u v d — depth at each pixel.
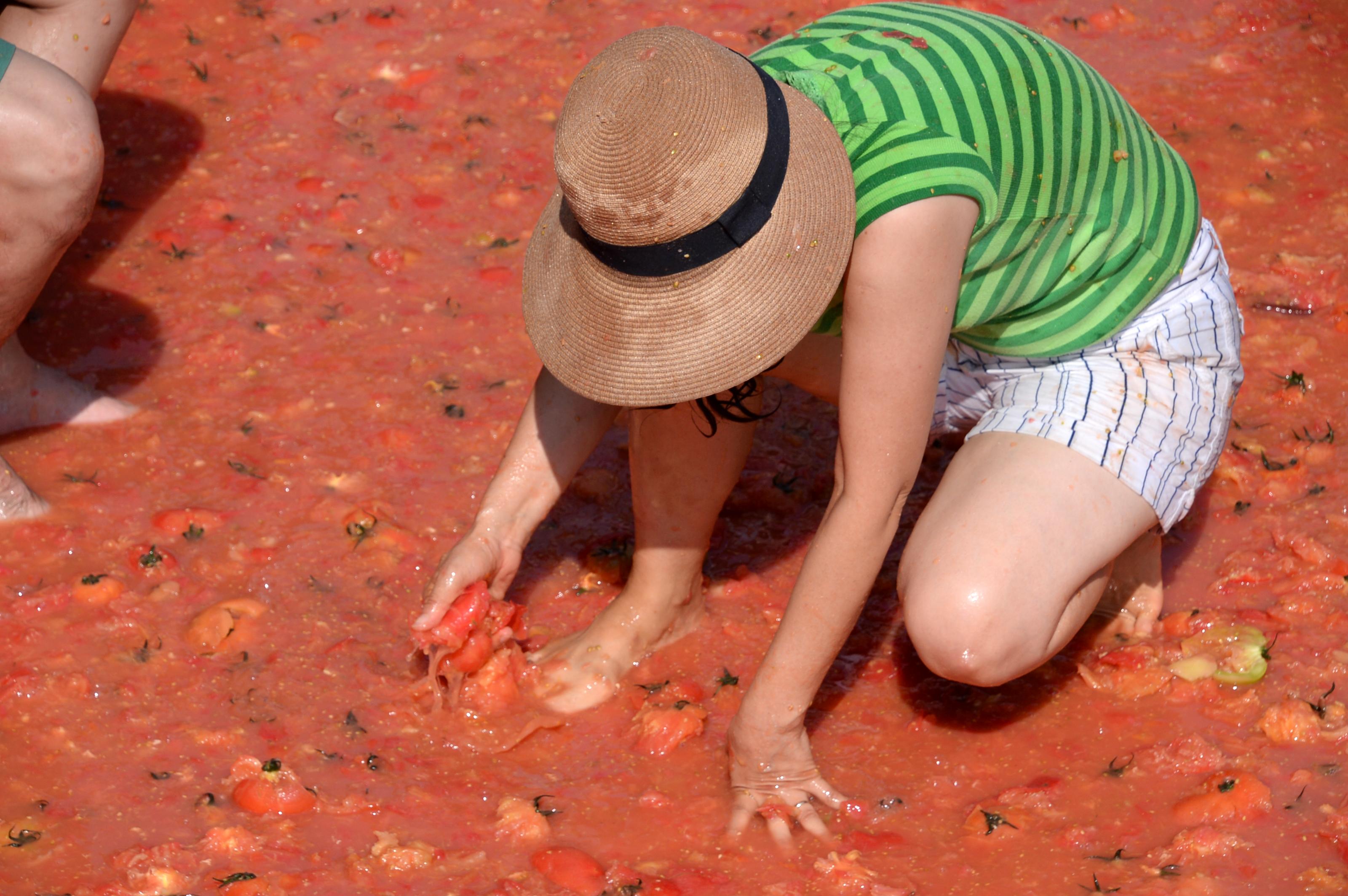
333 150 6.36
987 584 3.30
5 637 3.92
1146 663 3.82
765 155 2.81
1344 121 6.49
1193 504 4.32
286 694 3.79
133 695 3.76
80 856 3.26
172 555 4.23
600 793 3.53
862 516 3.09
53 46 4.79
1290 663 3.83
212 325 5.33
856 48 3.19
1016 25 3.47
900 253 2.92
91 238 5.77
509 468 3.70
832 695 3.86
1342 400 4.88
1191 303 3.66
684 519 3.84
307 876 3.22
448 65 6.96
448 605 3.58
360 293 5.54
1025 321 3.58
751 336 2.90
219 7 7.39
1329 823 3.31
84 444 4.75
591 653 3.91
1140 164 3.51
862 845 3.33
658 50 2.82
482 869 3.27
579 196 2.80
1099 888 3.16
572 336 3.05
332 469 4.67
